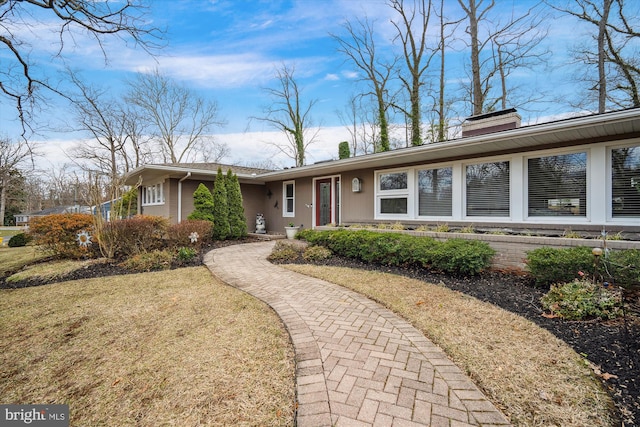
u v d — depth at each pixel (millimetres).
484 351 2596
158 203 11664
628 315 3068
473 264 4668
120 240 6938
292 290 4449
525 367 2346
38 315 3834
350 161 8000
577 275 3854
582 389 2084
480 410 1880
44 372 2576
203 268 6090
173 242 7562
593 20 11078
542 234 5422
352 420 1794
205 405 2033
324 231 7438
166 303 4082
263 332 3066
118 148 20500
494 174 6289
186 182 11000
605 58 11062
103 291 4719
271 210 12633
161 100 22203
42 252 7699
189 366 2516
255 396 2092
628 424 1779
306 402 1959
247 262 6496
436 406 1914
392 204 8156
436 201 7246
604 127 4559
